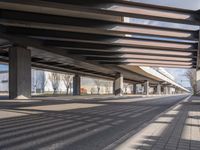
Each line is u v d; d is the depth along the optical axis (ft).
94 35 97.45
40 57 136.46
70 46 109.40
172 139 30.19
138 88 487.61
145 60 147.64
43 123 43.24
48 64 174.70
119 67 190.49
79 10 67.92
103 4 67.15
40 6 66.03
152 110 71.00
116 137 32.01
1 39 95.09
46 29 90.43
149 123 43.24
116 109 73.15
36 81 328.29
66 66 193.36
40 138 31.01
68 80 311.06
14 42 100.37
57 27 84.53
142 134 33.30
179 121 45.70
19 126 39.83
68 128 38.58
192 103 101.65
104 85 433.48
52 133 34.37
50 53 121.70
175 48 111.14
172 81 391.65
